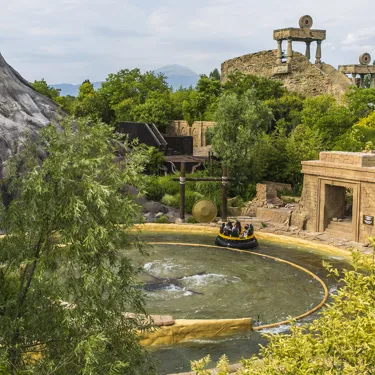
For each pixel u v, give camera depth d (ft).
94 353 38.52
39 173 41.86
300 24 320.29
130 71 314.14
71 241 41.14
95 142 44.29
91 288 41.29
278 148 192.54
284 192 178.09
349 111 233.96
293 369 34.73
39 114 177.47
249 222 150.61
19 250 42.19
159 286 96.02
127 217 43.80
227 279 101.30
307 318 81.71
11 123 160.25
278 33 314.96
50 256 42.16
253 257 118.83
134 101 286.05
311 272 107.14
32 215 41.42
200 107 290.56
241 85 278.05
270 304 88.07
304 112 237.04
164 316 73.20
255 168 180.04
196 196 165.68
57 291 41.63
